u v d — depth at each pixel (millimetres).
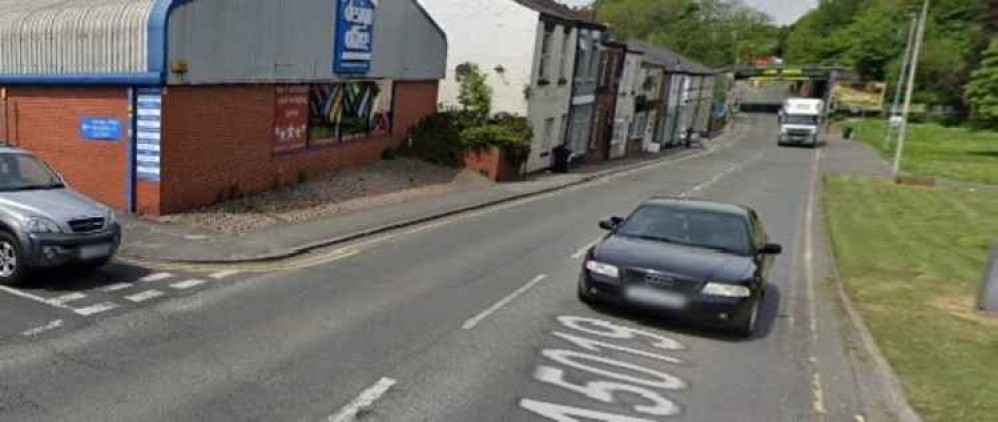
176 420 5195
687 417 5855
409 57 21328
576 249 13078
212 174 13781
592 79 33625
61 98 13117
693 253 8477
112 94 12609
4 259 8352
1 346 6434
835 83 90750
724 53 109062
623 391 6309
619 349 7422
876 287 10836
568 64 29891
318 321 7742
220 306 8086
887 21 92938
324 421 5320
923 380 6707
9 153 9375
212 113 13516
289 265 10430
